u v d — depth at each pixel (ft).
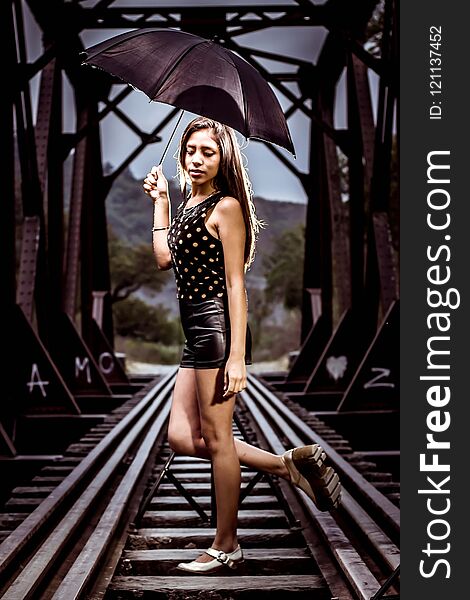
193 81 9.38
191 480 18.30
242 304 9.55
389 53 25.70
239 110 9.27
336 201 38.32
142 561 11.18
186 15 30.89
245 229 9.84
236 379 9.43
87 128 34.04
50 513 12.94
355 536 12.21
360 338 34.01
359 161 33.53
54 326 33.01
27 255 28.22
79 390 35.14
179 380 10.56
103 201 43.42
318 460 10.28
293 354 54.39
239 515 13.71
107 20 30.66
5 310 24.13
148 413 28.50
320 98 41.04
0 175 23.21
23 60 25.21
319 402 35.09
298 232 161.07
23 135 26.89
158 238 10.93
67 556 11.13
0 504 21.26
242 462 10.53
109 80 41.86
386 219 28.89
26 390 26.99
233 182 9.78
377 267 29.48
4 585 10.01
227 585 10.16
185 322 10.09
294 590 10.07
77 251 36.60
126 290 173.58
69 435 27.09
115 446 22.58
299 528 12.80
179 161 10.14
